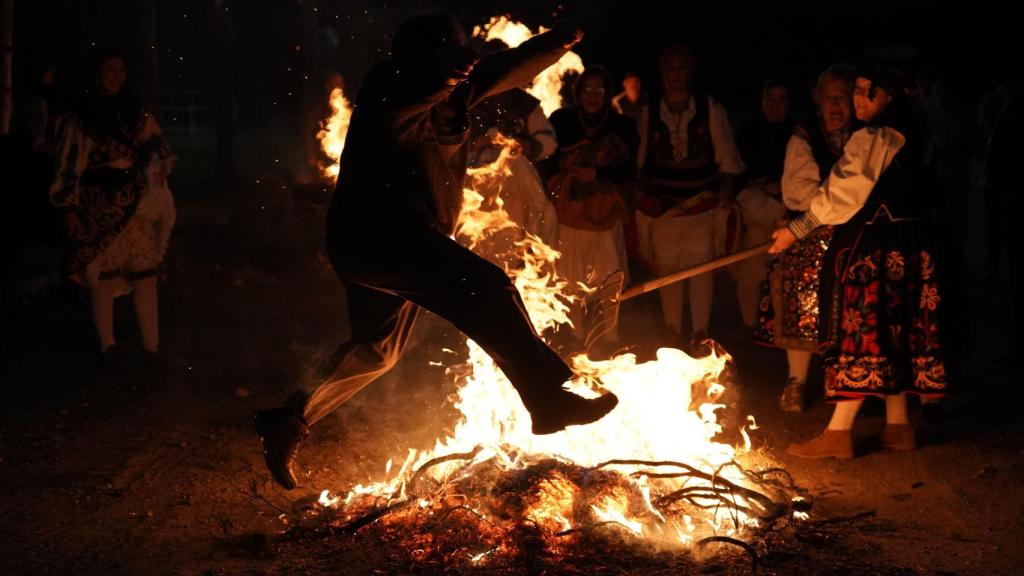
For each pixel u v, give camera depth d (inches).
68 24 1005.8
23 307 342.0
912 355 199.0
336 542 163.3
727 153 293.1
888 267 198.2
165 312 352.2
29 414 236.1
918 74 390.6
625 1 990.4
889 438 212.4
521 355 153.3
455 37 159.9
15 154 319.6
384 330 166.9
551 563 151.2
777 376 275.4
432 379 267.6
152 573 153.9
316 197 467.5
